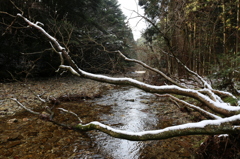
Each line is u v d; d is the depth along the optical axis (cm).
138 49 1076
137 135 200
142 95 805
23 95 691
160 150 289
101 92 886
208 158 236
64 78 1312
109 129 228
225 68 503
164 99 695
